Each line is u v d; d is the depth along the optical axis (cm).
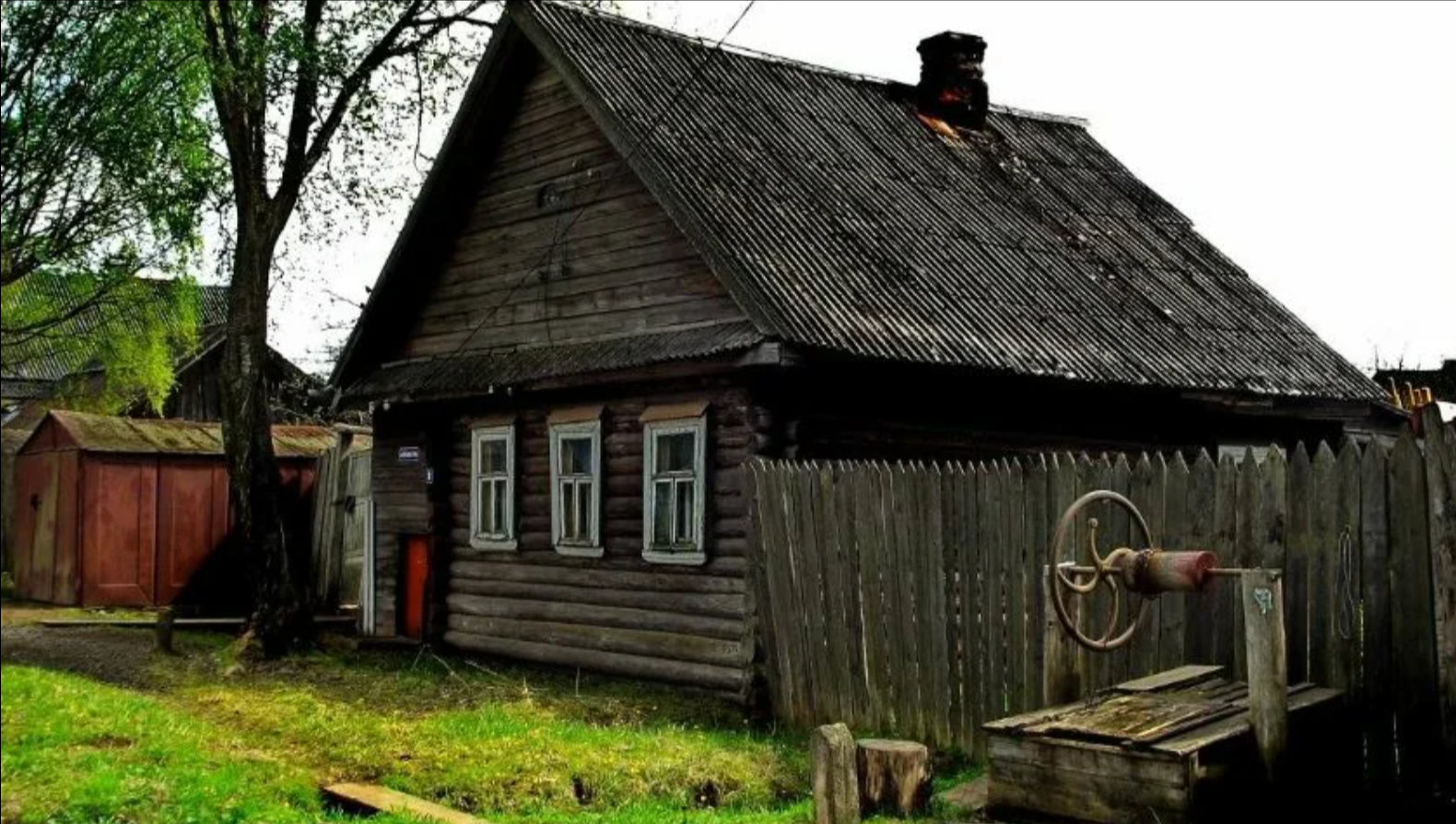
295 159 1711
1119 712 761
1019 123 2252
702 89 1694
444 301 1870
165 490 2384
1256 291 1972
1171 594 921
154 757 1042
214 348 3781
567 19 1666
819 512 1195
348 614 2208
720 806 963
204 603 2402
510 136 1756
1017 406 1544
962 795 862
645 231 1534
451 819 884
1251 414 1753
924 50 2112
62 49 1256
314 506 2377
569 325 1641
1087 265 1783
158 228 1416
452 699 1345
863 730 1139
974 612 1052
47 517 2434
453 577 1817
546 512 1656
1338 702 792
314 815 919
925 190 1766
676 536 1444
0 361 1499
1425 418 772
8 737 1077
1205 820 695
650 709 1298
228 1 1541
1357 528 815
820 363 1285
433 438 1839
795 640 1219
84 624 2002
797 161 1645
